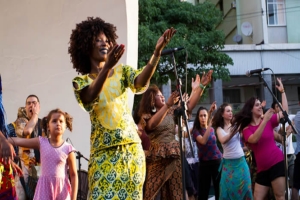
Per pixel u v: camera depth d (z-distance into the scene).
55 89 8.70
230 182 7.01
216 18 18.58
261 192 6.86
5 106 8.55
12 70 8.66
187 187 7.26
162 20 17.55
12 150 3.78
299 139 7.61
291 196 7.73
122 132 3.70
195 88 6.01
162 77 16.89
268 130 6.83
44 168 5.35
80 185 6.51
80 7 8.61
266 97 24.77
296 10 25.38
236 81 25.44
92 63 3.86
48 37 8.76
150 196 5.97
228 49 24.56
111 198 3.63
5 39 8.70
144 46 15.32
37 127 6.29
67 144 5.46
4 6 8.68
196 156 9.10
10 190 4.84
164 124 6.01
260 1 25.11
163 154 5.93
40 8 8.75
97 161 3.70
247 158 8.38
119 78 3.77
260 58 24.84
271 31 25.16
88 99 3.58
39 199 5.28
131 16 8.33
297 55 25.06
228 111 7.36
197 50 16.95
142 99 6.11
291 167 9.05
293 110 25.67
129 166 3.68
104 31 3.87
